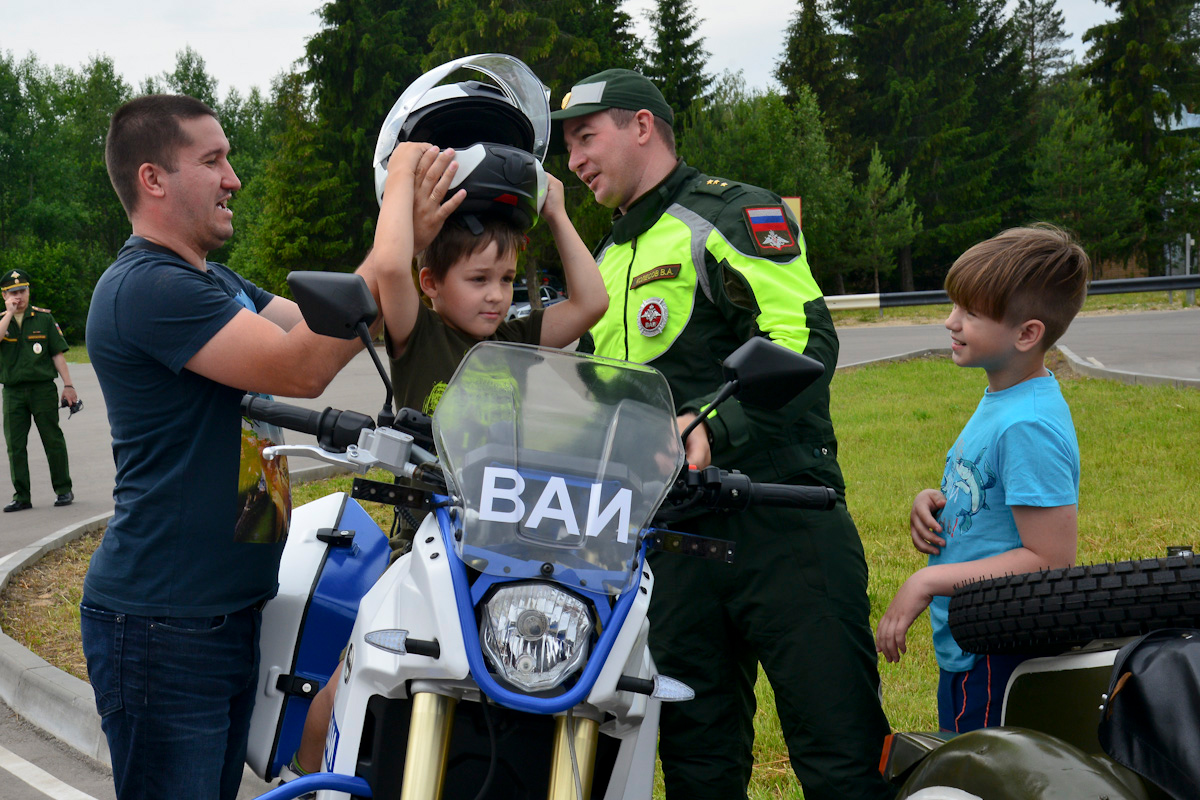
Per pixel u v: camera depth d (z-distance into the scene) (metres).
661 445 2.19
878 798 2.98
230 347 2.44
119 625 2.53
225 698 2.64
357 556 3.10
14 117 72.56
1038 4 85.25
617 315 3.43
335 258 46.66
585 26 53.16
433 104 2.53
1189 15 67.69
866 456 9.82
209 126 2.70
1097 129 58.75
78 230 75.75
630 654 1.96
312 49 46.84
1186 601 2.12
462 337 2.58
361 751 2.09
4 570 7.19
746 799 3.32
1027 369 2.83
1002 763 2.00
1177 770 1.93
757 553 3.05
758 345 2.25
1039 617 2.31
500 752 2.08
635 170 3.34
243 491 2.58
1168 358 16.72
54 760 4.54
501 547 1.96
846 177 55.53
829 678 3.00
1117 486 7.85
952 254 67.25
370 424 2.12
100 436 14.89
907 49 66.62
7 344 9.75
